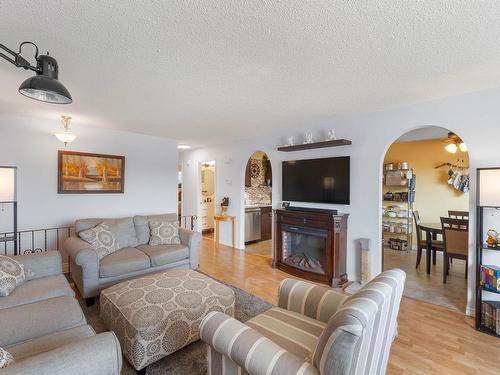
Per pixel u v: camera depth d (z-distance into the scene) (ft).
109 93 8.63
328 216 11.10
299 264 12.49
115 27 5.05
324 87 8.06
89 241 10.21
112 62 6.48
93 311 8.73
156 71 6.98
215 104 9.76
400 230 17.72
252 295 10.05
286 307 6.19
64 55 6.12
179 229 12.89
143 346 5.74
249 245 18.40
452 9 4.48
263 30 5.14
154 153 16.12
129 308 6.35
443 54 6.04
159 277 8.22
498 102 8.00
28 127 11.90
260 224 19.75
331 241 11.07
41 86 4.69
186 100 9.32
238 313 8.61
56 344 4.81
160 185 16.39
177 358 6.46
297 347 4.63
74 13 4.62
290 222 12.72
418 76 7.27
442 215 16.69
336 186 11.76
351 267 11.43
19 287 6.88
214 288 7.61
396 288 4.29
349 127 11.48
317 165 12.42
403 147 18.19
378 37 5.36
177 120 12.21
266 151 15.17
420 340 7.27
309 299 5.84
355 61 6.40
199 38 5.43
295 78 7.41
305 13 4.62
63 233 12.87
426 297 9.97
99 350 3.47
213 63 6.53
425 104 9.39
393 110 10.19
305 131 13.03
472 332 7.66
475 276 8.19
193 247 12.00
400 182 17.57
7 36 5.32
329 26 5.00
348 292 10.41
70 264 10.98
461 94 8.64
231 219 17.13
